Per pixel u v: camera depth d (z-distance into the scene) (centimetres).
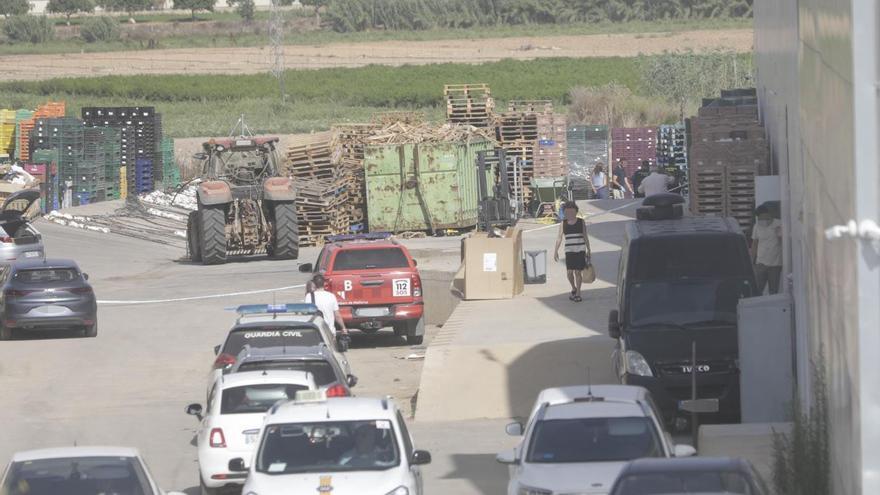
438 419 5338
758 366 4428
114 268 10325
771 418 4416
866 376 2161
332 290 6831
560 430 3297
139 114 15062
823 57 2788
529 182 12081
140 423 5325
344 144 11644
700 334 4634
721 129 7369
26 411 5588
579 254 6738
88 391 6022
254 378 3991
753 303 4425
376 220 11144
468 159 11325
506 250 7088
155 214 13362
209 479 3828
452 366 5562
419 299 6938
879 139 2177
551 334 5891
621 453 3225
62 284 7306
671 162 11712
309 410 3459
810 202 3347
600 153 14012
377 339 7531
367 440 3356
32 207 12200
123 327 7738
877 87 2180
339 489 3169
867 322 2162
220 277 9600
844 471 2481
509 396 5412
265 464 3309
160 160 15212
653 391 4566
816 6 2967
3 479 3002
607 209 10919
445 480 4159
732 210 7175
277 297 8506
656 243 4838
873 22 2184
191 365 6625
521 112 12300
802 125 3706
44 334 7700
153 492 3014
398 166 11125
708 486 2525
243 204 10588
